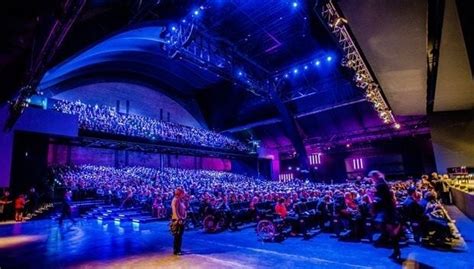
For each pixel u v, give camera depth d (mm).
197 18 23203
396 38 9711
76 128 23297
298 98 35969
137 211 18516
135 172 31094
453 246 7977
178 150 33125
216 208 13062
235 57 30125
